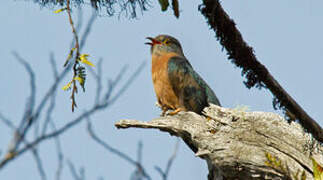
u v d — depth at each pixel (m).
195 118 12.46
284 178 11.01
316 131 10.79
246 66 10.48
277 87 10.54
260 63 10.48
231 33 10.25
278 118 11.56
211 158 11.93
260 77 10.51
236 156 11.52
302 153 11.09
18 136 5.22
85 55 9.25
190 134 12.41
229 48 10.45
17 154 5.18
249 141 11.60
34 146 5.34
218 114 12.12
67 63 9.27
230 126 11.86
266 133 11.48
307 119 10.73
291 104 10.61
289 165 11.04
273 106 10.73
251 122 11.69
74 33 9.31
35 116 5.33
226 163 11.63
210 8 10.05
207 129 12.17
